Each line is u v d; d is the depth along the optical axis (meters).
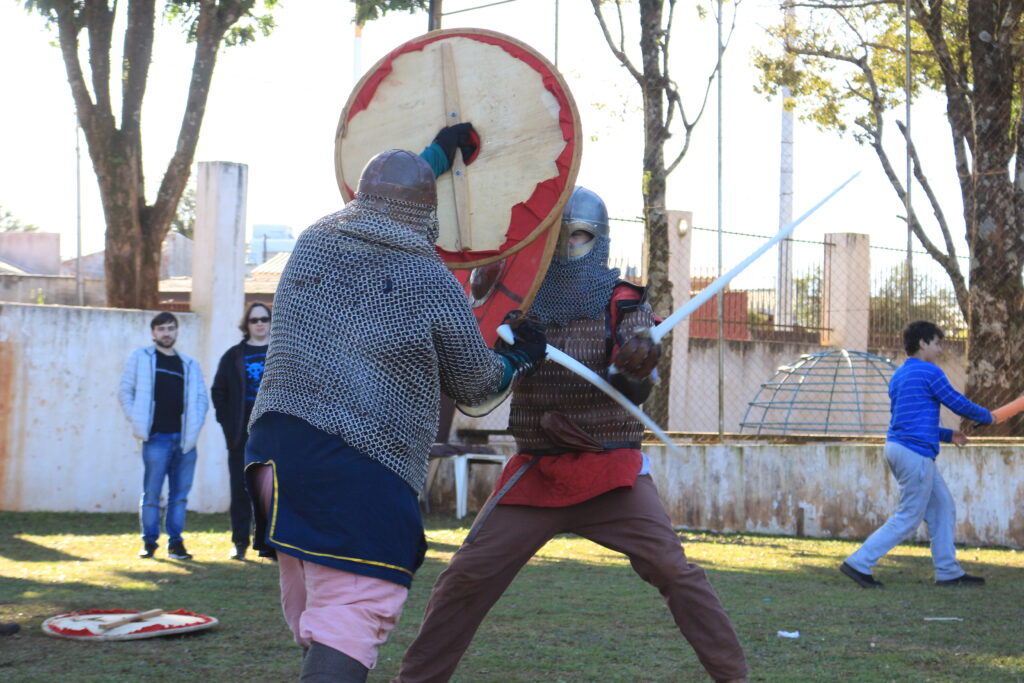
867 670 5.20
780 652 5.60
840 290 19.36
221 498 13.47
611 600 7.18
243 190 13.63
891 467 8.16
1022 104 13.94
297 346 3.04
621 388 3.49
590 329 3.99
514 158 4.02
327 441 2.97
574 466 3.89
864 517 11.57
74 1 13.70
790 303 19.66
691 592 3.90
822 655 5.53
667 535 3.92
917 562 9.71
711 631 3.89
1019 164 13.91
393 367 3.01
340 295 3.03
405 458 3.04
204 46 14.16
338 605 2.96
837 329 19.41
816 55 19.81
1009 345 13.81
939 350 8.24
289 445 2.99
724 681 3.91
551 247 3.93
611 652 5.53
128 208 13.97
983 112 14.01
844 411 17.31
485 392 3.22
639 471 3.99
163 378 9.42
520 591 7.59
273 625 6.16
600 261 4.00
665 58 15.07
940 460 11.37
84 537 10.74
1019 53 14.26
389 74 4.23
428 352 3.04
